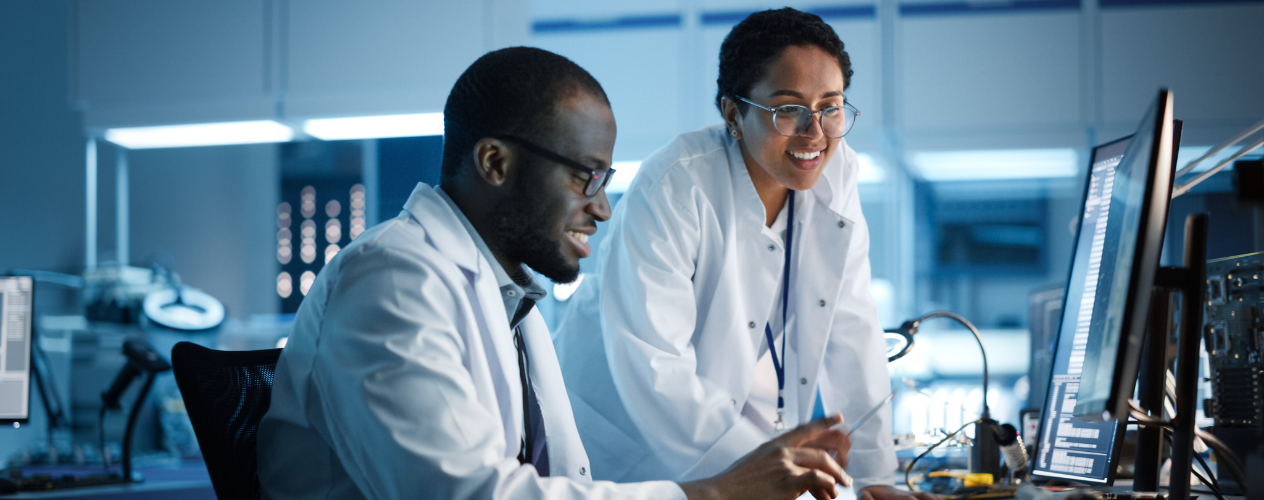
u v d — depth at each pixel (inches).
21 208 166.2
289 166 204.8
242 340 160.7
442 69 161.6
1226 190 66.4
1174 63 174.9
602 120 42.6
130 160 194.1
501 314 42.1
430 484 34.7
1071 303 50.4
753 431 56.4
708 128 67.5
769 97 57.4
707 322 64.3
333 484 40.2
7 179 163.5
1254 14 173.0
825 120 57.1
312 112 164.6
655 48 179.6
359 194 203.2
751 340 66.2
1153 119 32.7
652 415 58.0
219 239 203.9
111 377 147.7
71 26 169.9
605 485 37.7
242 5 166.9
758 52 57.7
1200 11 174.6
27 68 169.6
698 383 57.7
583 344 66.2
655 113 179.0
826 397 69.4
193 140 181.5
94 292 152.0
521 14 163.0
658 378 56.9
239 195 205.3
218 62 166.9
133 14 169.3
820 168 59.7
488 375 39.6
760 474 39.6
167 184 199.8
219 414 43.3
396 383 35.4
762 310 65.7
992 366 187.3
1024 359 186.5
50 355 145.4
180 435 143.9
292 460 40.9
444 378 35.9
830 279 66.5
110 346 148.5
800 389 67.7
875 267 187.9
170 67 167.8
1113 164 46.9
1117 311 33.0
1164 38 175.0
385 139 191.8
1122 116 175.2
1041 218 202.4
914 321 71.3
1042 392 80.3
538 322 50.1
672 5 179.3
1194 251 43.1
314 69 164.7
